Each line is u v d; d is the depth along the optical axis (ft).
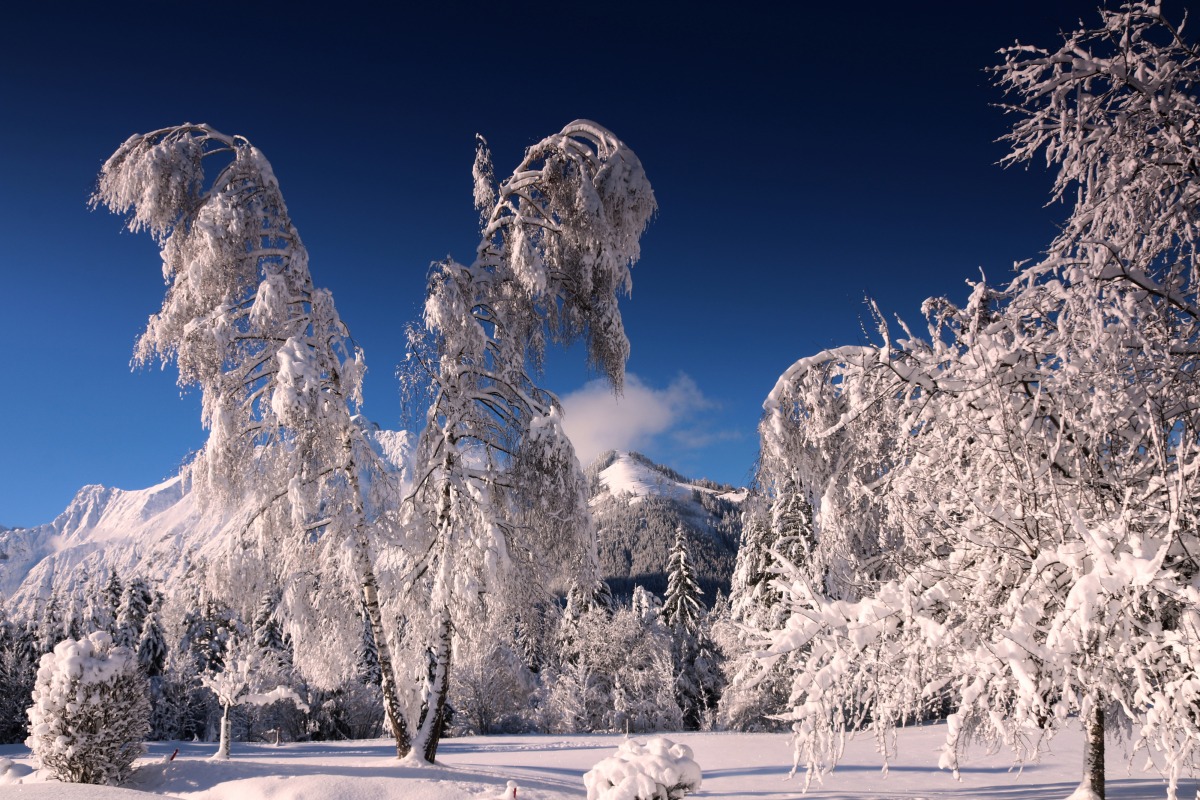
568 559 43.68
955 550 19.65
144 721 37.52
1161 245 19.03
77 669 35.27
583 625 133.69
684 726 137.08
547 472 42.04
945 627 16.67
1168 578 14.61
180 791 34.86
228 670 63.26
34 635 129.39
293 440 39.42
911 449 20.97
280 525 39.83
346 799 31.55
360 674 122.42
